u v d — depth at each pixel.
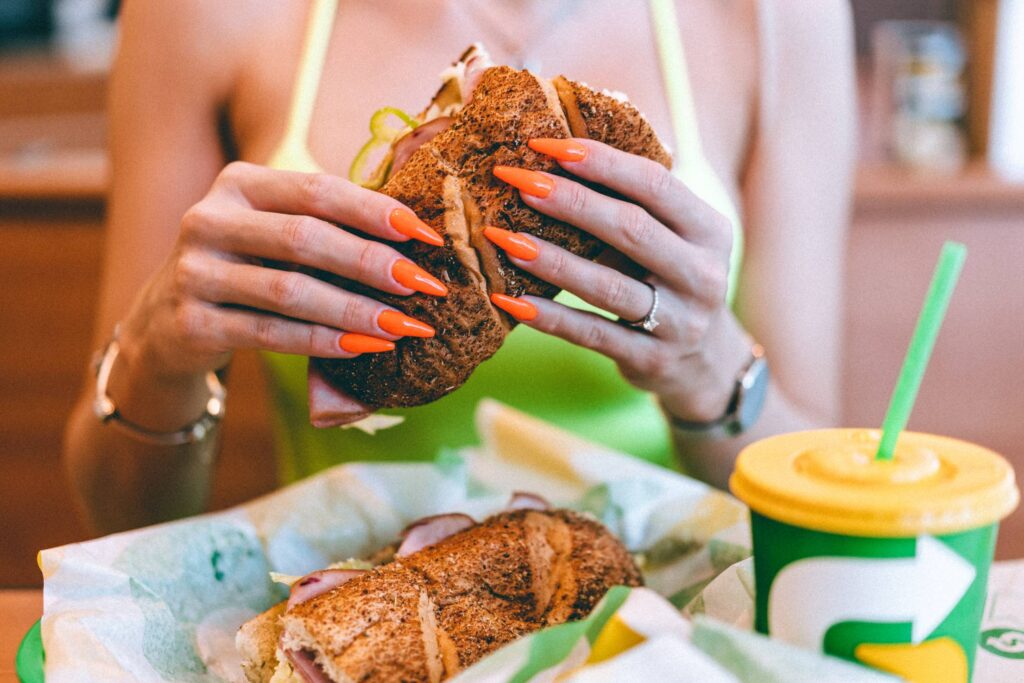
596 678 0.53
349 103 1.02
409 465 0.84
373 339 0.67
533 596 0.72
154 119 1.06
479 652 0.68
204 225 0.69
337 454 1.06
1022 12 2.13
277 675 0.67
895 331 1.91
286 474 1.12
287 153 1.01
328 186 0.67
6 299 1.92
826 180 1.17
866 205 1.83
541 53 1.05
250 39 1.05
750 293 1.15
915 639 0.55
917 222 1.86
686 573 0.77
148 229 1.05
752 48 1.11
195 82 1.05
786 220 1.14
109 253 1.08
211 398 0.97
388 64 1.03
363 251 0.66
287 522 0.79
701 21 1.10
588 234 0.69
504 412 0.88
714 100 1.10
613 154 0.66
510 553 0.72
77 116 2.79
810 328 1.15
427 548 0.73
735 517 0.78
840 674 0.54
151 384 0.89
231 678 0.69
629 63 1.07
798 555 0.56
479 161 0.67
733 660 0.55
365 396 0.69
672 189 0.68
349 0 1.05
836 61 1.17
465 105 0.69
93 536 1.08
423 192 0.67
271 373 1.08
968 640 0.57
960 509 0.53
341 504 0.81
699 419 0.94
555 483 0.84
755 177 1.14
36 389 1.96
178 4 1.05
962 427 1.95
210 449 1.00
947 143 2.12
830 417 1.17
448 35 1.04
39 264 1.91
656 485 0.82
